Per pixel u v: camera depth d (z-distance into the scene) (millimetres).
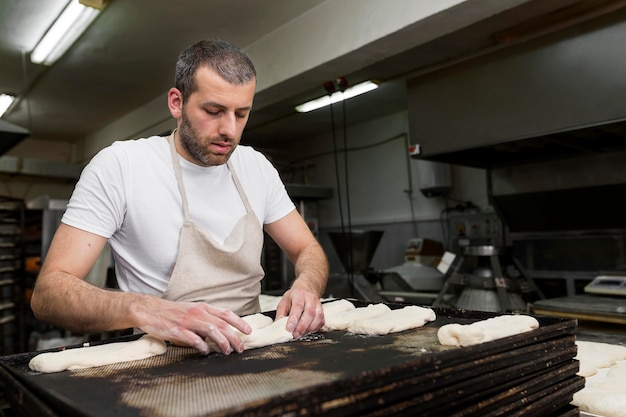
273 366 809
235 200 1348
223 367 817
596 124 2326
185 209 1230
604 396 1009
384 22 2484
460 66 2906
